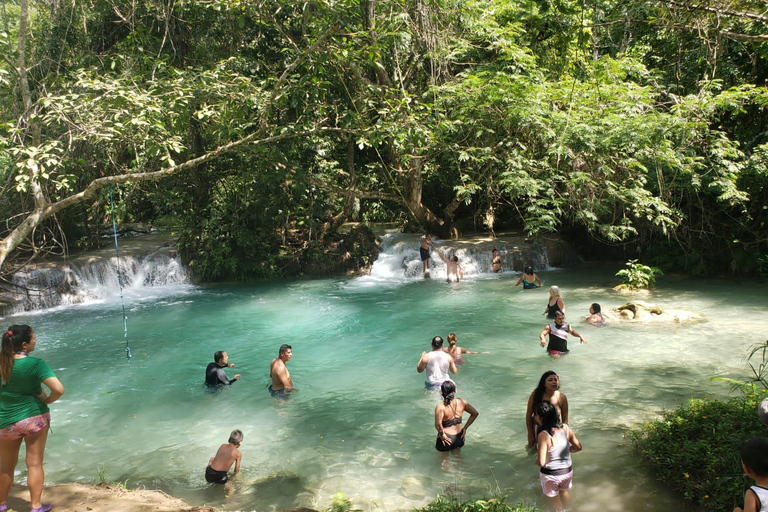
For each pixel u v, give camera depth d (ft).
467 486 20.54
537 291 55.77
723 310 45.52
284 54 59.82
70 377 34.78
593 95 57.67
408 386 31.65
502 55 62.28
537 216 58.65
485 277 64.85
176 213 68.28
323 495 20.31
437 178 74.95
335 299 55.88
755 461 11.39
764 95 50.08
